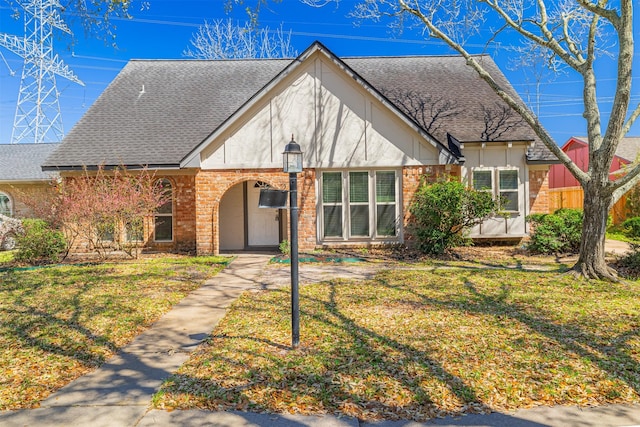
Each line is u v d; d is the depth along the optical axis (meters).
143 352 4.86
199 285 8.49
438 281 8.26
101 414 3.45
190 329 5.71
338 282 8.38
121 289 7.95
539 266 9.86
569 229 11.73
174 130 14.15
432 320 5.78
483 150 13.28
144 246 13.71
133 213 11.41
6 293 7.66
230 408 3.50
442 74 16.45
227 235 14.35
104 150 13.29
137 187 12.30
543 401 3.57
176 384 3.95
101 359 4.66
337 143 12.38
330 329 5.43
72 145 13.47
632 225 16.22
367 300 6.91
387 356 4.49
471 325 5.54
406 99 15.02
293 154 4.75
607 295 6.98
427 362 4.32
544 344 4.80
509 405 3.51
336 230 12.60
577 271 8.46
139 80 16.62
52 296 7.41
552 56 11.43
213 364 4.38
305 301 6.92
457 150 12.74
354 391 3.73
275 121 12.36
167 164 12.48
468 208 11.25
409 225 12.43
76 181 12.83
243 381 3.96
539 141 13.69
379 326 5.53
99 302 6.98
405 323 5.65
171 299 7.22
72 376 4.22
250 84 16.41
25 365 4.49
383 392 3.71
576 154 27.22
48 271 9.95
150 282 8.58
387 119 12.35
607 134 7.89
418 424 3.25
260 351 4.71
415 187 12.36
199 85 16.39
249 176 12.35
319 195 12.56
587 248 8.35
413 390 3.74
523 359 4.38
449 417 3.34
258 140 12.36
